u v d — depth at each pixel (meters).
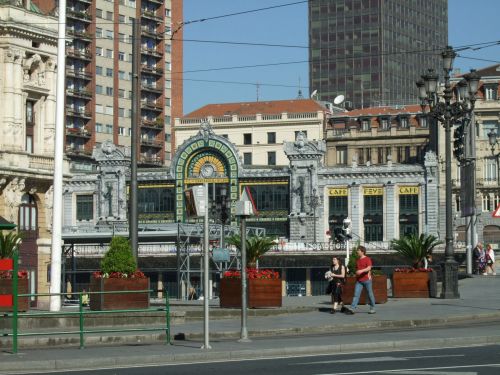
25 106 56.03
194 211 25.62
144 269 100.44
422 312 35.16
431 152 123.31
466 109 41.94
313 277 109.19
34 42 56.28
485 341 27.08
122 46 146.50
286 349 24.81
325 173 125.31
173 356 23.75
